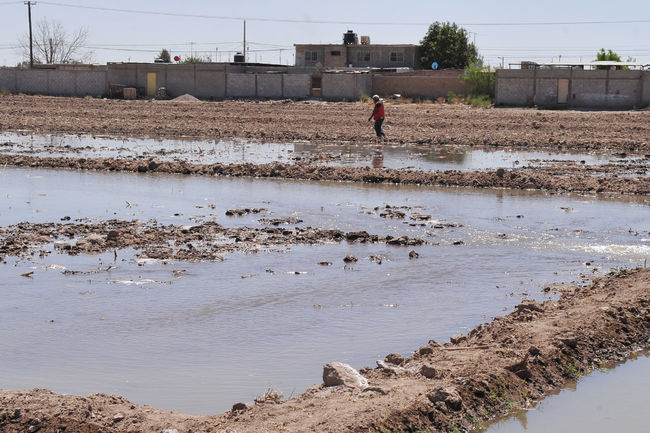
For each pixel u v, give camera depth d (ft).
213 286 41.88
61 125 141.69
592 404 27.50
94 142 118.83
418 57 268.41
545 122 147.23
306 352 32.30
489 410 26.66
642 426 25.76
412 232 55.93
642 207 65.77
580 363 30.73
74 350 32.45
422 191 74.13
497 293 41.04
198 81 233.14
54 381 29.22
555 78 194.18
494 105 200.54
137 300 39.32
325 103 209.77
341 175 81.30
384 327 35.53
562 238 54.24
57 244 50.21
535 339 31.78
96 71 239.09
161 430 24.32
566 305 37.04
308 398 26.55
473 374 28.07
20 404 25.89
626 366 31.04
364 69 240.32
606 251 50.60
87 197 69.87
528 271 45.62
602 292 39.42
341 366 28.14
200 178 82.33
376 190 74.74
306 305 38.78
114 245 50.55
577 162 95.20
